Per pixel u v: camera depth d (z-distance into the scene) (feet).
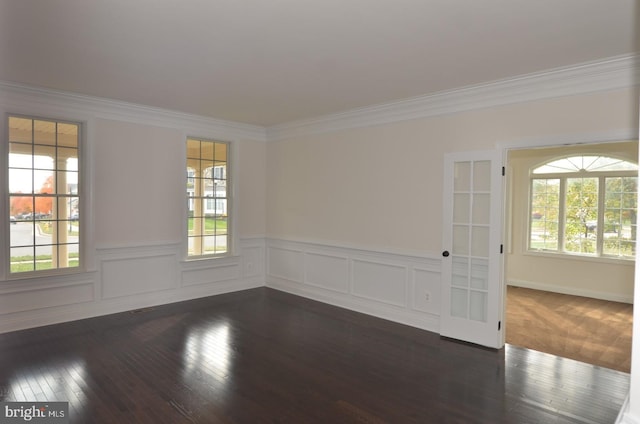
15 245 14.23
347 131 17.52
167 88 13.93
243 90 14.07
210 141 19.54
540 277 22.20
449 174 14.03
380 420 8.89
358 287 17.26
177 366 11.49
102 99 15.35
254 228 21.18
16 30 9.21
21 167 14.28
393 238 15.94
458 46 10.05
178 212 18.17
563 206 21.74
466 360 12.17
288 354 12.51
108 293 16.29
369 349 13.00
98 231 15.88
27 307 14.40
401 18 8.54
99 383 10.40
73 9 8.18
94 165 15.67
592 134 11.27
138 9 8.19
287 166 20.27
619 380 10.93
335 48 10.21
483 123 13.39
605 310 18.01
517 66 11.48
